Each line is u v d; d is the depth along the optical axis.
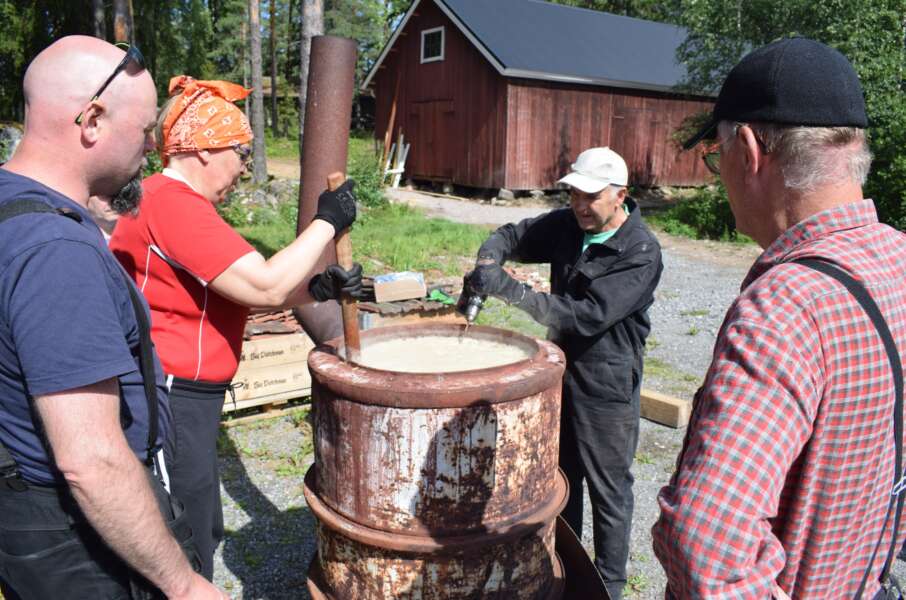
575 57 18.34
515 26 18.50
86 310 1.34
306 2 9.38
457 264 9.91
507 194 17.17
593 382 2.76
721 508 1.03
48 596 1.48
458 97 18.14
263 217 12.78
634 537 3.53
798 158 1.19
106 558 1.50
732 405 1.08
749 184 1.27
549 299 2.63
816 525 1.13
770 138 1.22
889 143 11.56
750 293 1.16
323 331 2.99
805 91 1.18
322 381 2.03
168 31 25.14
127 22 14.41
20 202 1.38
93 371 1.33
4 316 1.33
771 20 13.16
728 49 13.95
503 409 1.96
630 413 2.80
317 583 2.30
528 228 3.10
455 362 2.31
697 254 11.88
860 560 1.20
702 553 1.03
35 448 1.42
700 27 14.25
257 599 3.03
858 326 1.09
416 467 1.94
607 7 35.59
